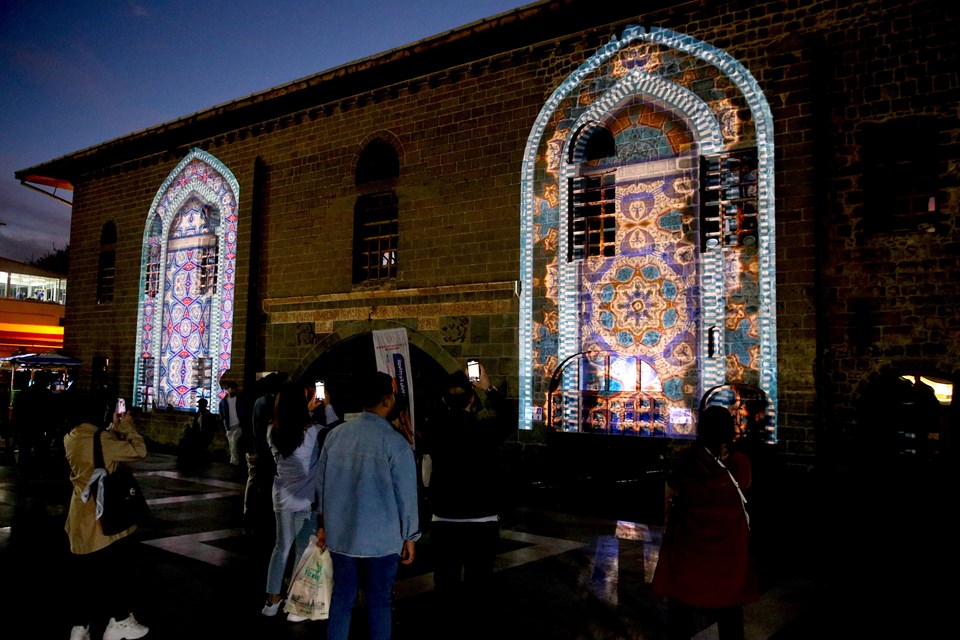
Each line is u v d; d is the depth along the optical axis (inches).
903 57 369.4
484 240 498.6
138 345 725.3
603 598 254.1
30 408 513.3
